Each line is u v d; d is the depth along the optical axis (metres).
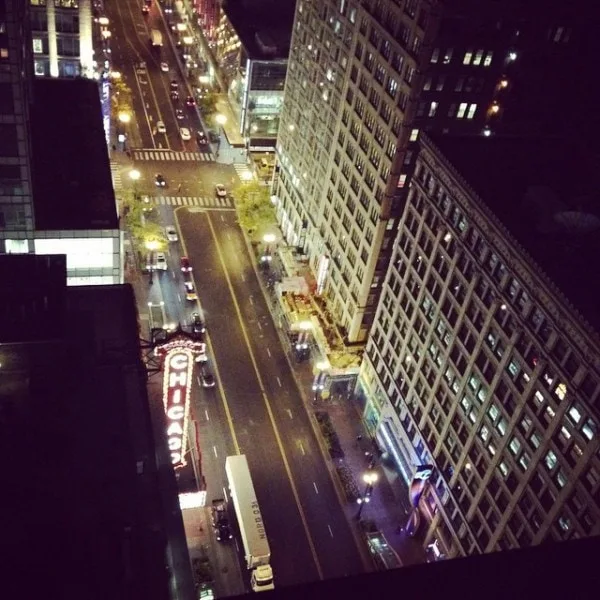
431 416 80.62
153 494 38.56
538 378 60.50
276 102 149.00
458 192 70.88
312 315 105.81
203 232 128.50
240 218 129.12
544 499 61.00
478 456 71.38
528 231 64.75
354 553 80.38
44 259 47.84
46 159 85.00
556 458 58.94
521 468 63.97
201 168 148.38
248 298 114.88
